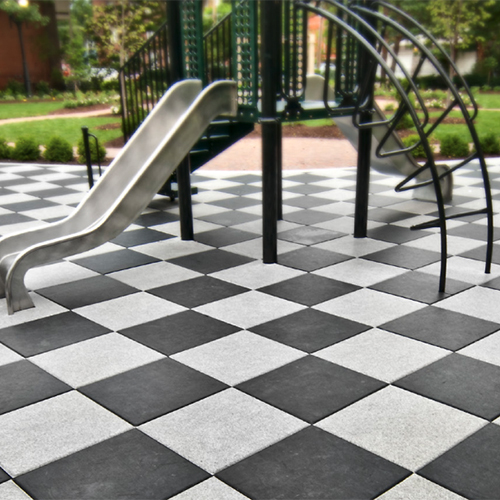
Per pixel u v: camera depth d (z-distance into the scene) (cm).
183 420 267
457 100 429
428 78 2742
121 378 306
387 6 511
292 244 546
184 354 333
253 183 851
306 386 295
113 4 2494
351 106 529
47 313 397
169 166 470
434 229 586
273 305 403
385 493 216
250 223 629
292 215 655
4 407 281
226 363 321
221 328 367
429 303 401
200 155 725
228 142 733
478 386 293
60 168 1012
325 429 258
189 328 368
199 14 530
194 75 557
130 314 393
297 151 1215
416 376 303
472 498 213
